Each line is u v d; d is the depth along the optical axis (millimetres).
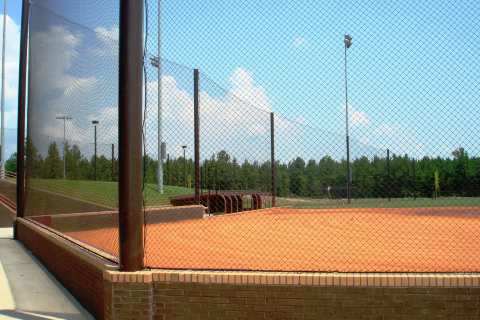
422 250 8625
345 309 3816
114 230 5996
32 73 11156
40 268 7852
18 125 12219
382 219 17094
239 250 8711
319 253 8242
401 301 3760
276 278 3914
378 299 3779
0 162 28734
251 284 3967
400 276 3775
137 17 4438
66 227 7949
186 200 22938
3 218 18328
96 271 4770
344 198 18812
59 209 8188
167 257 7730
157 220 15344
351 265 6844
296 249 8836
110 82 5359
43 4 9836
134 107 4387
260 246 9352
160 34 4992
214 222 16047
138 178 4363
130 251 4238
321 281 3842
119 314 4098
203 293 4047
